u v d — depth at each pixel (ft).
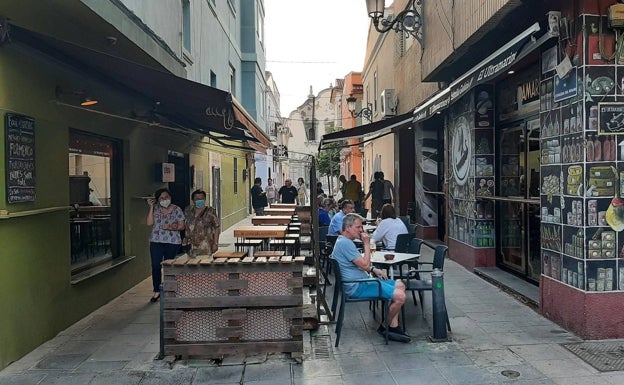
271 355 16.56
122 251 26.68
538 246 23.94
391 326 18.26
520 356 16.05
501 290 24.59
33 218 17.47
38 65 17.71
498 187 28.43
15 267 16.33
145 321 21.01
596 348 16.42
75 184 21.76
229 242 46.39
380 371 15.29
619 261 16.96
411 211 48.34
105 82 20.49
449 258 33.88
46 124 18.38
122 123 25.73
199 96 19.52
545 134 19.43
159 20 25.07
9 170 15.71
